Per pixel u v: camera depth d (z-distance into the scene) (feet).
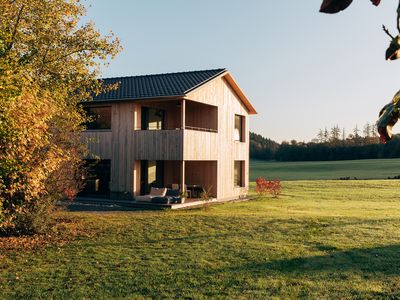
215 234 40.55
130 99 66.18
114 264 31.22
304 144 315.99
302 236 39.24
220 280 27.45
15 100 30.53
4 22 40.98
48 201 42.78
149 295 25.20
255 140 396.16
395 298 24.08
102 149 70.90
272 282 26.96
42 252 34.83
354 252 33.40
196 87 66.69
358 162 240.53
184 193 65.46
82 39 48.80
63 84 47.70
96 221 47.78
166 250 34.91
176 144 64.64
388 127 3.97
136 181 68.44
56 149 37.22
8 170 32.48
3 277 28.50
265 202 76.59
